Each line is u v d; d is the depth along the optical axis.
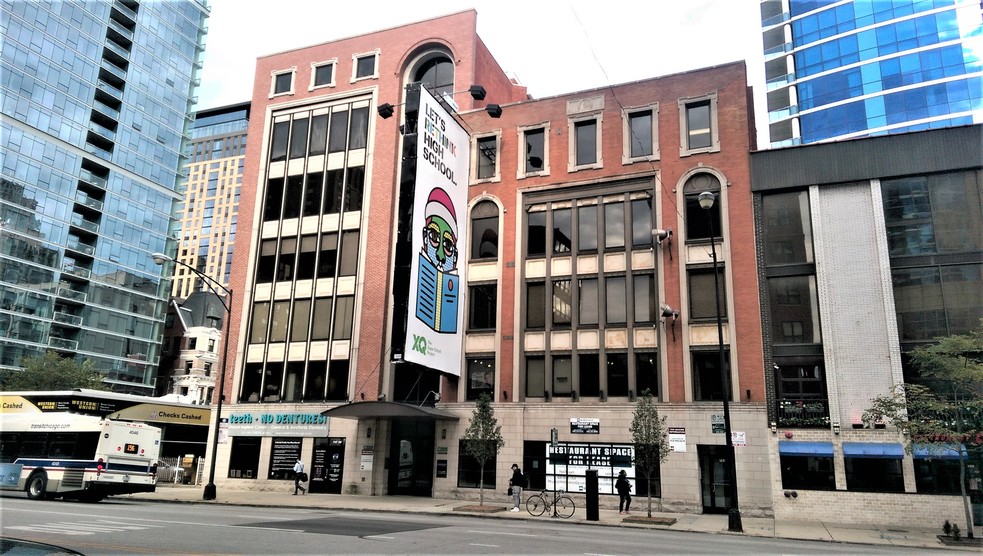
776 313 26.17
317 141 37.44
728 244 27.45
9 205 70.94
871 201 25.72
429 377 31.91
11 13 72.44
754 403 25.47
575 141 31.72
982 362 21.61
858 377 24.38
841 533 20.12
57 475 24.36
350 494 31.20
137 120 86.19
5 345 69.25
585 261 30.06
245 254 37.12
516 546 13.15
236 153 146.88
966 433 19.02
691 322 27.36
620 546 13.98
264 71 39.69
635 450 24.64
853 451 23.53
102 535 12.95
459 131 31.88
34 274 72.75
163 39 91.25
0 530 13.21
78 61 79.50
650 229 29.25
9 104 71.69
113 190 82.19
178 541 12.32
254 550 11.28
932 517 22.36
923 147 25.42
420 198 27.64
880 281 24.91
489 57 38.34
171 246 89.06
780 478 24.41
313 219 36.31
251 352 35.66
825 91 81.62
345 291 34.53
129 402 35.44
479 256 32.16
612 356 28.62
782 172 27.25
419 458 31.39
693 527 20.42
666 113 30.00
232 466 34.12
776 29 87.88
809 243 26.41
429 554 11.45
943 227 24.70
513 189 32.06
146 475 25.06
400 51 36.62
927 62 75.62
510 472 28.52
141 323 83.56
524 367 29.80
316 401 33.50
